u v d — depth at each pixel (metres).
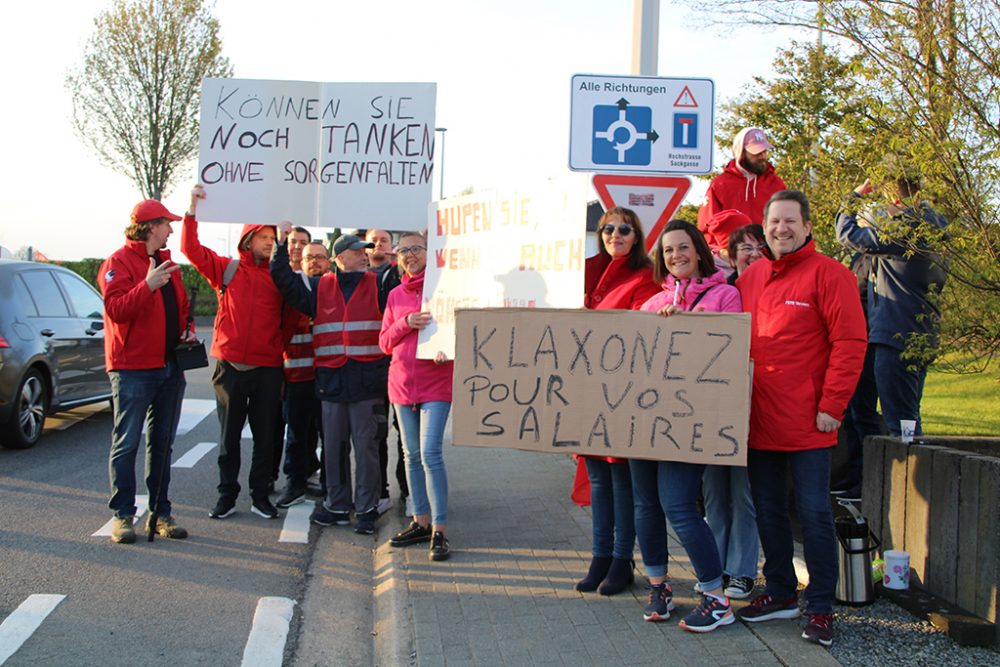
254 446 6.93
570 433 4.52
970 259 4.67
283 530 6.63
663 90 6.14
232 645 4.55
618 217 4.96
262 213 6.46
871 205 4.82
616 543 5.06
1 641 4.48
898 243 4.96
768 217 4.39
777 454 4.55
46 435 9.98
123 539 6.11
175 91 31.34
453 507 7.04
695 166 6.15
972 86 4.45
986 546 4.27
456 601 4.96
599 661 4.15
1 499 7.13
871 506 5.20
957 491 4.46
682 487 4.48
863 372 6.48
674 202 6.22
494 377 4.61
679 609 4.79
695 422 4.35
